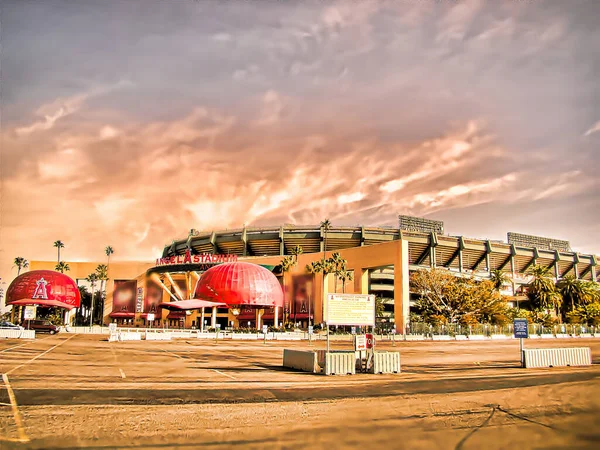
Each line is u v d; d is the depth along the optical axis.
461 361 29.23
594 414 12.29
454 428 10.75
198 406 13.22
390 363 22.33
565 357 26.52
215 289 75.94
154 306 105.00
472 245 114.94
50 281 83.12
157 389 16.14
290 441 9.67
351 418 11.74
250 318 100.25
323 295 85.31
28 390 15.44
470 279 81.25
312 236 110.38
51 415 11.85
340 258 84.81
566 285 102.94
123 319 107.25
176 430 10.49
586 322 93.69
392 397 14.90
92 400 13.88
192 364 25.09
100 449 9.07
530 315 84.56
